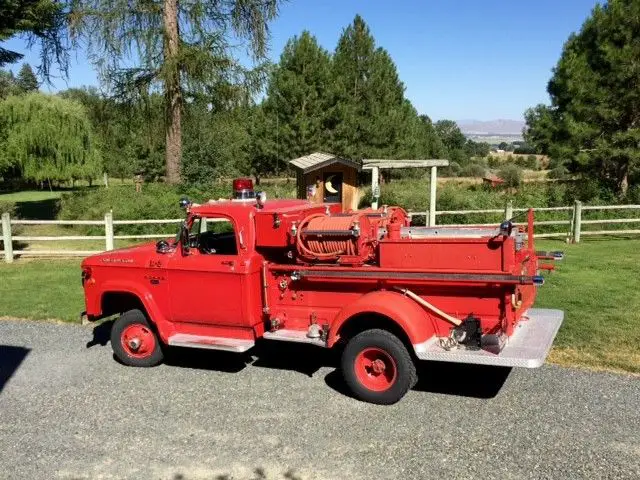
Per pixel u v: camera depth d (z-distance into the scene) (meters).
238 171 38.19
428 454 5.02
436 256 5.84
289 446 5.24
